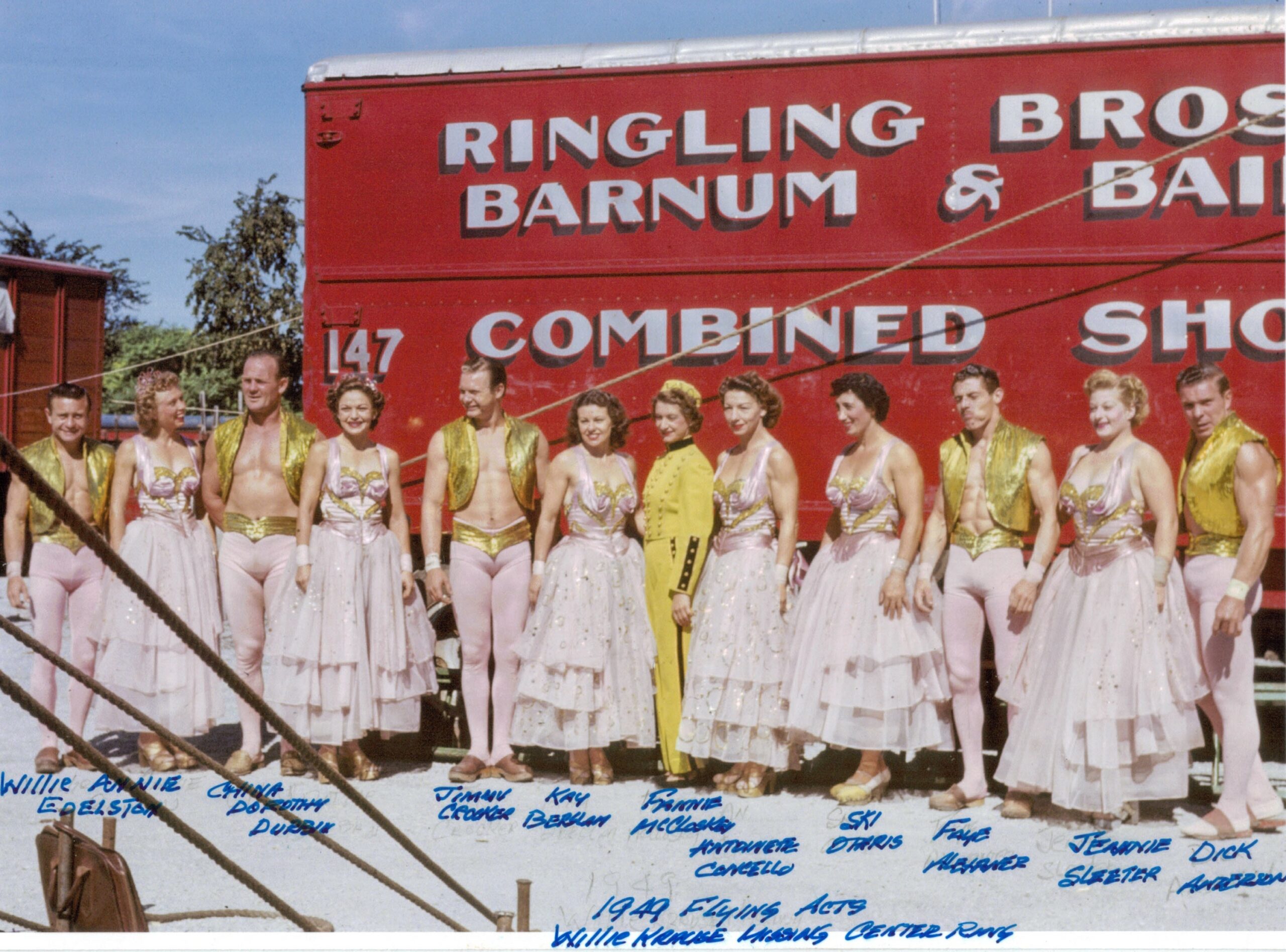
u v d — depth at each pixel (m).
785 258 5.45
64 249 39.88
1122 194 5.19
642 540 5.64
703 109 5.50
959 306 5.31
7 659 8.48
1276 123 5.07
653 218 5.55
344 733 5.35
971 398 4.91
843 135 5.39
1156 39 5.14
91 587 5.69
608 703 5.19
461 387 5.45
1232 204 5.12
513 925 3.59
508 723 5.54
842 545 5.07
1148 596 4.54
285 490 5.64
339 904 3.83
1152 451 4.62
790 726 4.96
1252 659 4.57
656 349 5.57
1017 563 4.91
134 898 2.44
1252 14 5.11
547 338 5.65
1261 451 4.52
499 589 5.48
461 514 5.50
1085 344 5.22
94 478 5.72
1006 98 5.27
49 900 2.48
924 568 4.95
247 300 32.81
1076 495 4.69
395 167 5.77
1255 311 5.10
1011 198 5.27
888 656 4.86
